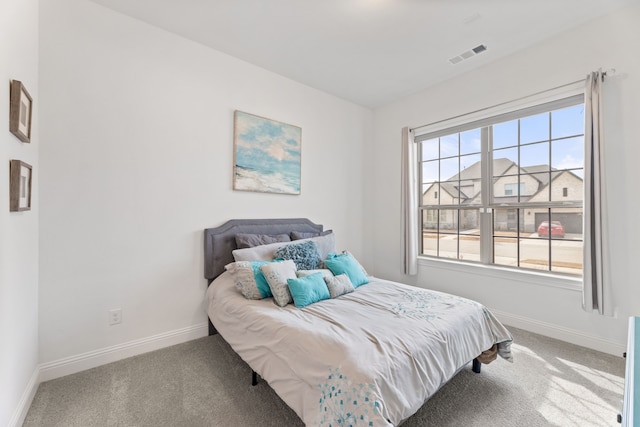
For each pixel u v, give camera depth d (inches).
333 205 144.9
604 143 86.5
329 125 143.0
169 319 94.4
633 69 83.4
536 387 71.3
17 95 54.7
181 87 97.0
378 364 49.7
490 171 120.3
